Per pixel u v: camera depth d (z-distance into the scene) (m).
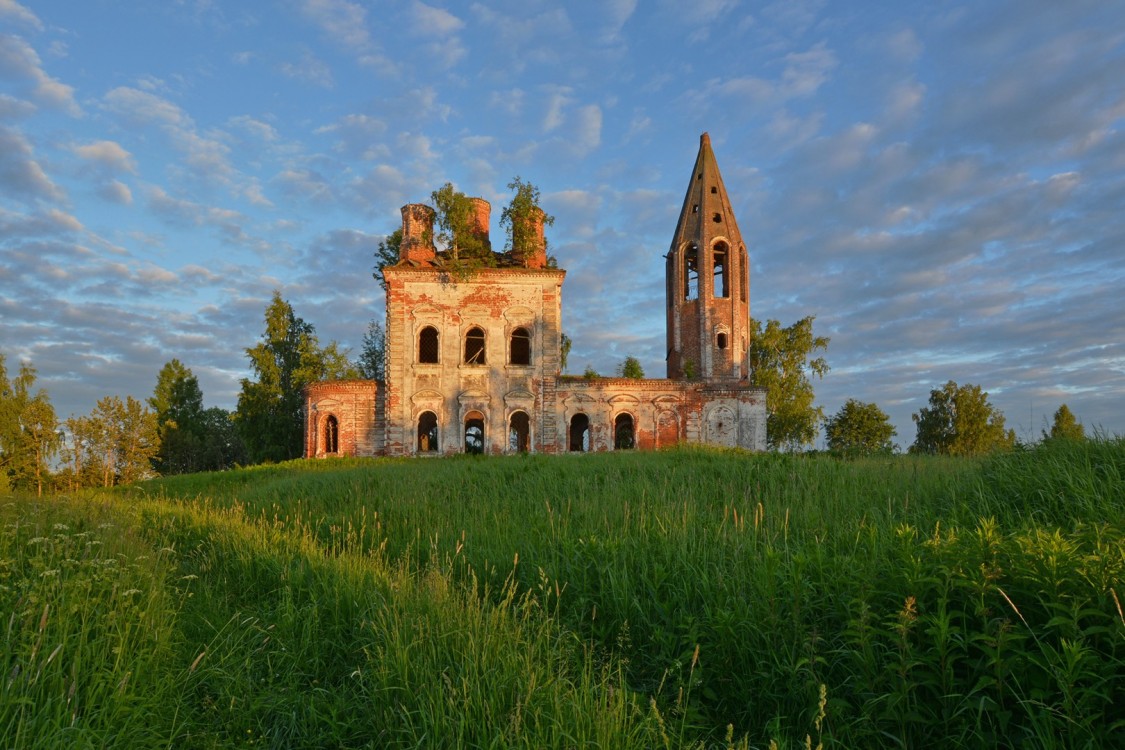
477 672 5.77
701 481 14.18
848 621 5.66
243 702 5.83
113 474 59.47
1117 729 4.38
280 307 59.81
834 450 20.70
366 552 11.05
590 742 4.82
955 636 5.10
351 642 7.16
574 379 43.03
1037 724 4.41
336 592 7.98
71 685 4.96
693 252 55.44
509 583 8.26
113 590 6.61
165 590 7.74
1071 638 4.68
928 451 19.31
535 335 43.00
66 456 58.06
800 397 59.94
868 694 5.07
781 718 5.39
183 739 5.36
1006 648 4.86
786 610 6.11
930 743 4.87
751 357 62.50
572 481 15.20
